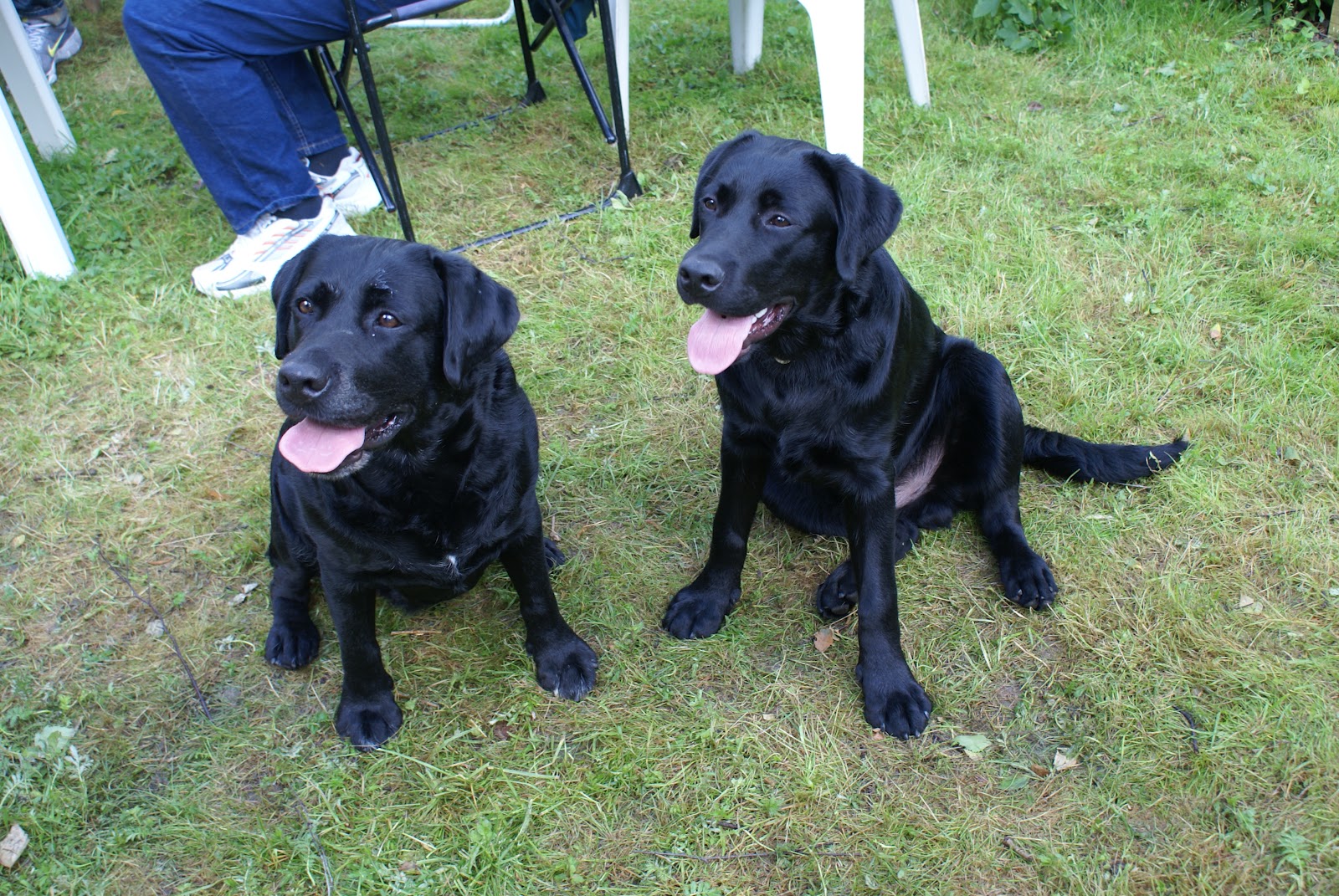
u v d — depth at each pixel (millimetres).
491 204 5039
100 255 4723
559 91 6156
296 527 2807
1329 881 2219
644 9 7367
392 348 2311
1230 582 2969
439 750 2686
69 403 3963
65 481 3627
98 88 6879
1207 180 4809
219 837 2479
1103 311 4098
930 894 2271
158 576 3271
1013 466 3102
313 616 3127
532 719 2766
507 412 2658
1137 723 2598
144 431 3842
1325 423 3445
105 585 3236
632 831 2459
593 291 4391
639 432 3762
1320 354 3764
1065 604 2959
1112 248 4395
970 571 3148
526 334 4188
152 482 3629
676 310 4250
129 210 5105
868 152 5168
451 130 5797
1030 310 4109
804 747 2629
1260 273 4191
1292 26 5953
